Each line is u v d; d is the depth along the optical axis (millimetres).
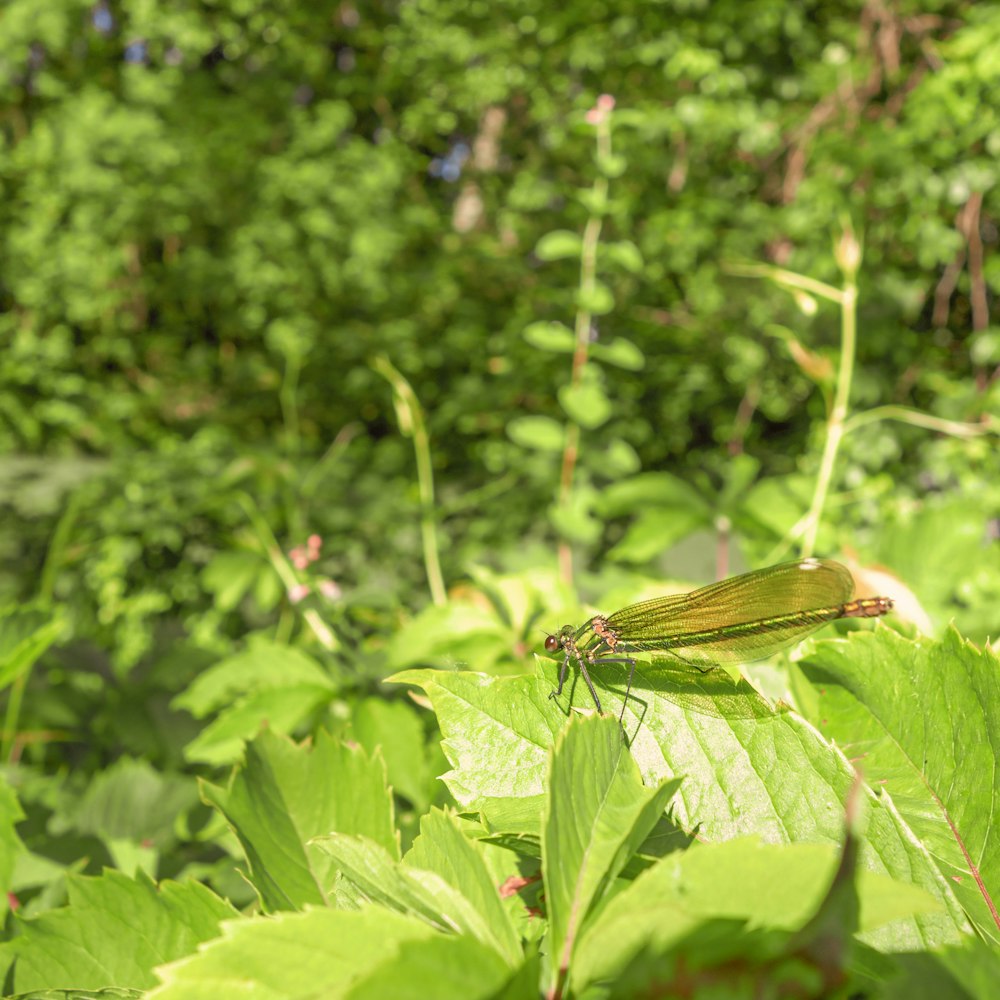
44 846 1565
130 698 2521
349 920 536
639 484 2527
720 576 2395
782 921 480
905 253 6434
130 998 728
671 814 727
